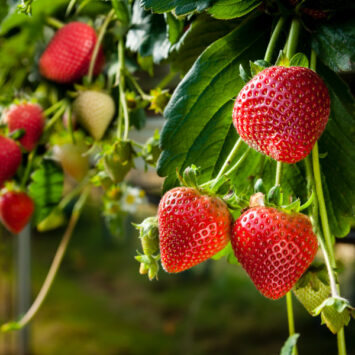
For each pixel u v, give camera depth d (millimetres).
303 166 415
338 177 411
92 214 4129
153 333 2408
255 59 406
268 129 365
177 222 379
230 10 387
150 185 802
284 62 373
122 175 486
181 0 387
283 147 366
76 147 601
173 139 404
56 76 552
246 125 369
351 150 407
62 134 577
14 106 565
